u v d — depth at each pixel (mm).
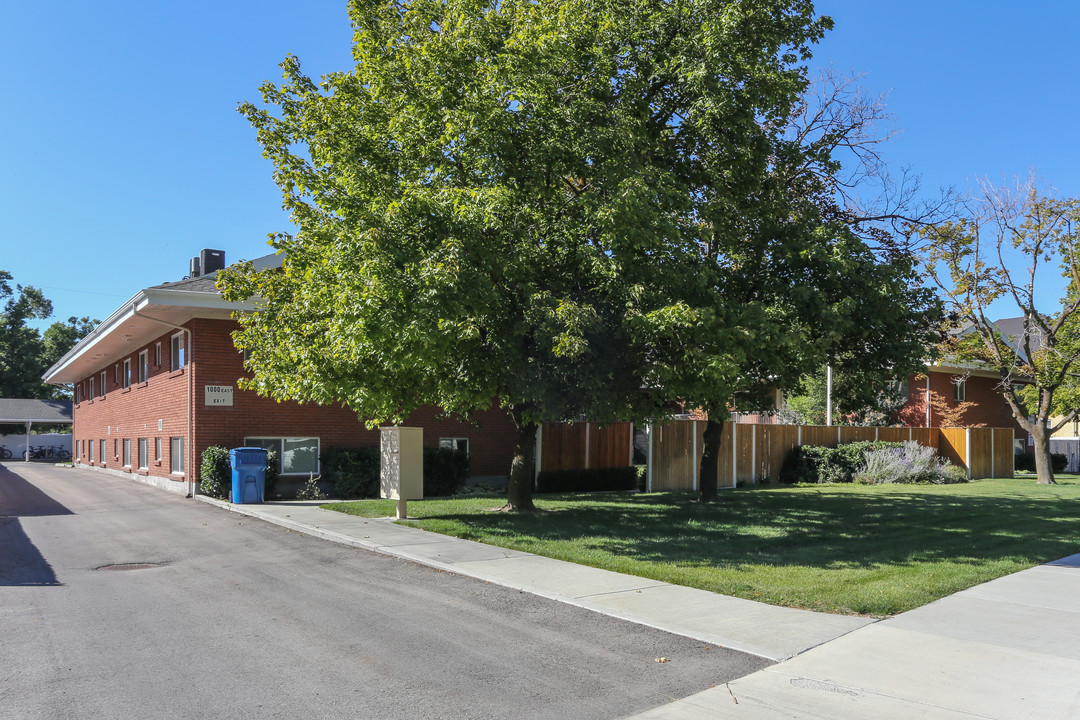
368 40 12969
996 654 6211
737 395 15781
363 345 10578
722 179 13516
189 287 18469
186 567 9938
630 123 12211
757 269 14477
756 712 5031
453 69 12359
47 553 11016
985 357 26438
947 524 13805
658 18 13148
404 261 10203
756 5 13266
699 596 8141
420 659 6078
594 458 21484
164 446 21812
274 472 17969
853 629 6910
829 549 10984
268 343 14281
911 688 5457
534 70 11719
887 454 24500
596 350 11844
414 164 12625
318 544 11758
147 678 5594
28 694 5242
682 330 11156
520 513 14875
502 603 7949
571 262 12312
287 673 5723
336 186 12969
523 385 11852
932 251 24266
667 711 5039
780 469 24453
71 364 31641
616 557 10242
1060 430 45719
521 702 5180
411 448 13906
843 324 12883
